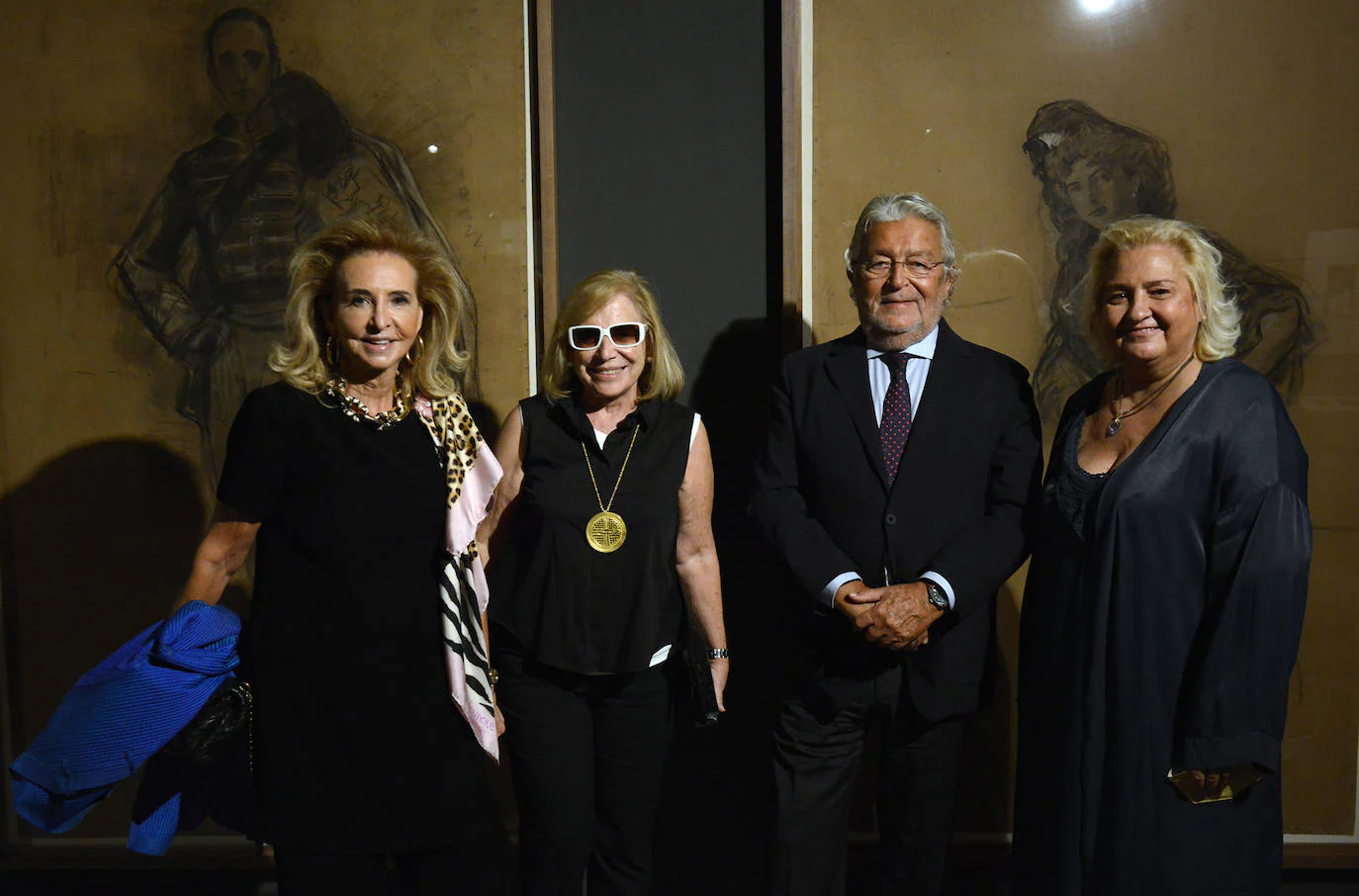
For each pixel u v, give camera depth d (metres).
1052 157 2.45
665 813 2.70
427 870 1.80
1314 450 2.49
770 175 2.54
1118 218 2.45
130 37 2.48
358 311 1.64
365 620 1.65
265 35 2.47
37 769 1.63
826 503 2.04
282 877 1.68
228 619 1.70
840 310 2.51
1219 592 1.69
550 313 2.51
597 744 2.01
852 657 2.01
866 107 2.45
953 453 1.97
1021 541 1.96
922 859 2.08
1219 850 1.72
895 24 2.43
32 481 2.61
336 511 1.63
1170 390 1.79
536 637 1.93
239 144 2.51
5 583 2.64
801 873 2.13
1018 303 2.49
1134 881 1.74
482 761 1.82
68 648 2.65
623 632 1.93
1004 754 2.61
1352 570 2.50
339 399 1.67
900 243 1.96
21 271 2.55
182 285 2.55
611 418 2.03
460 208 2.52
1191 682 1.71
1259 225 2.44
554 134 2.51
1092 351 2.49
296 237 2.52
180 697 1.62
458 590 1.76
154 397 2.58
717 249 2.57
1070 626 1.82
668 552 1.98
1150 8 2.39
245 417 1.64
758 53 2.51
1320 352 2.46
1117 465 1.78
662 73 2.53
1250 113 2.41
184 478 2.60
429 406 1.78
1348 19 2.37
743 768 2.67
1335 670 2.53
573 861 1.97
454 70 2.48
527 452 2.01
